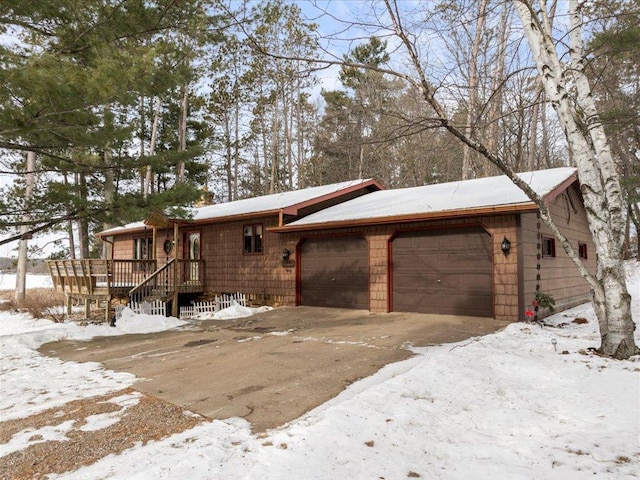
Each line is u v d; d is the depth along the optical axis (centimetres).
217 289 1499
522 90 1086
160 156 953
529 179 1076
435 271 998
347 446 330
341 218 1129
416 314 1001
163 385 537
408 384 460
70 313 1376
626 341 562
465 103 696
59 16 747
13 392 545
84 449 360
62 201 843
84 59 797
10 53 596
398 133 601
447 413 395
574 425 366
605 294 581
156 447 354
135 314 1096
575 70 609
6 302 1709
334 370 560
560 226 1120
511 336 721
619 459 305
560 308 1083
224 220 1403
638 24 679
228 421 403
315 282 1238
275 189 2856
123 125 814
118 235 2020
